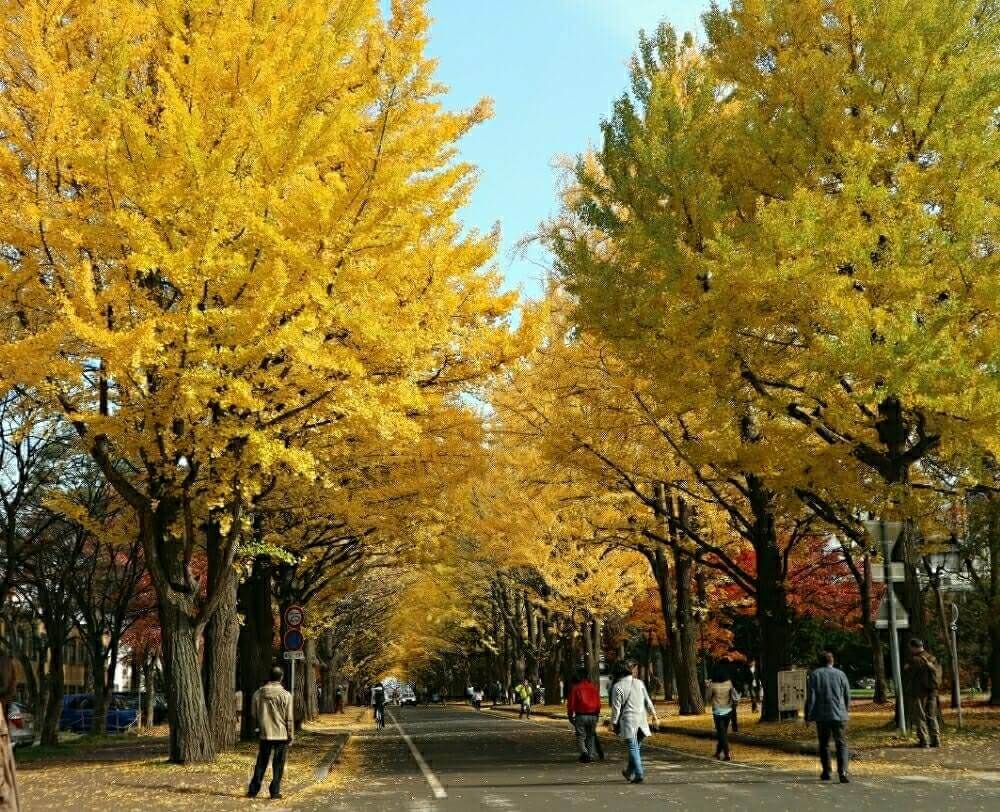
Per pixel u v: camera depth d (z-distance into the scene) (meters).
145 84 13.85
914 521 16.89
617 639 53.06
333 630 54.34
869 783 12.18
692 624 28.78
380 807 11.24
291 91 11.98
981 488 17.36
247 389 11.54
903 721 16.77
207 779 14.01
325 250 11.97
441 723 40.59
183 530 15.50
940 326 14.22
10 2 12.57
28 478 23.06
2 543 26.06
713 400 15.73
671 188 16.77
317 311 12.12
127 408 12.23
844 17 16.59
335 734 29.31
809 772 13.77
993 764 13.58
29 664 31.97
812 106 16.12
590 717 17.06
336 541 23.25
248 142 11.81
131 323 12.10
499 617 58.03
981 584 30.31
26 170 12.35
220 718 18.39
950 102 15.38
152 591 35.38
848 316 14.22
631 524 23.62
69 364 11.65
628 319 16.83
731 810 10.05
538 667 57.22
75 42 12.69
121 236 11.84
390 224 12.30
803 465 16.12
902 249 14.52
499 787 13.06
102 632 30.34
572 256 17.81
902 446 16.72
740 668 44.50
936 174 15.07
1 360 11.41
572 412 21.14
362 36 14.18
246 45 12.05
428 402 14.80
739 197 17.30
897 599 17.41
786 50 16.88
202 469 13.34
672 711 33.91
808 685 12.79
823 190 16.58
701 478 21.23
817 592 38.00
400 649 86.81
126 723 38.69
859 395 14.04
